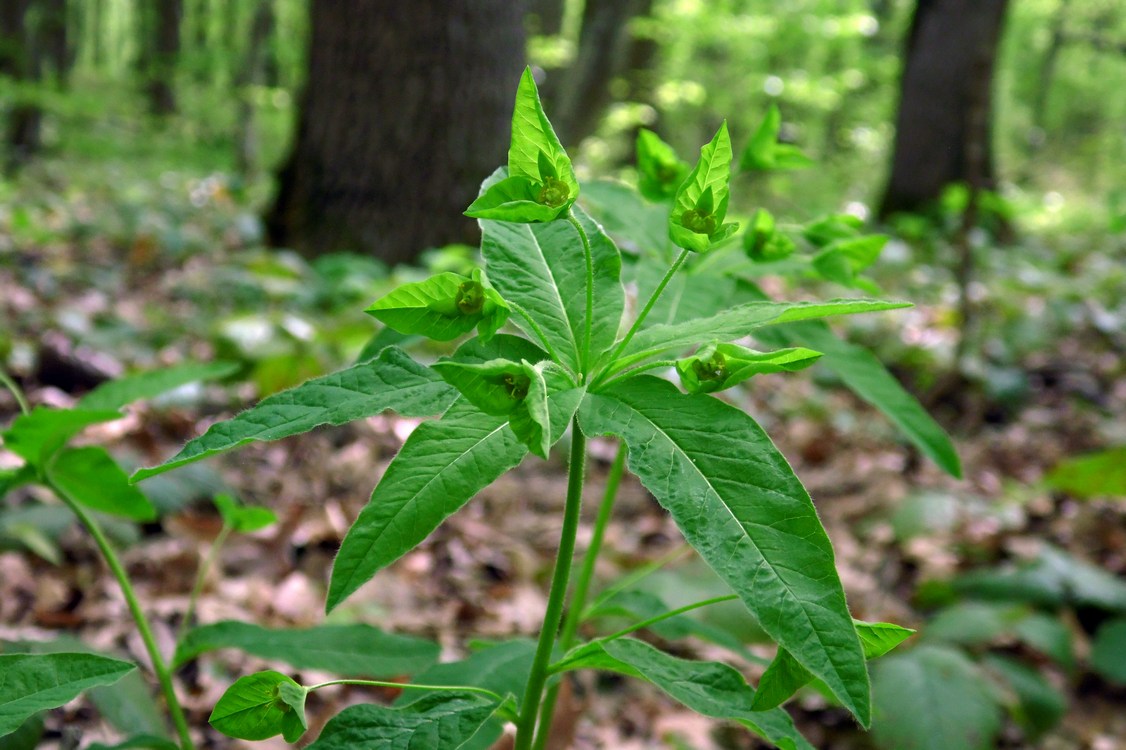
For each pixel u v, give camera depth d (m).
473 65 8.07
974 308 7.35
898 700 3.20
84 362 5.69
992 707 3.20
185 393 5.29
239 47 23.81
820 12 17.52
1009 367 7.65
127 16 40.94
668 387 1.35
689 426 1.29
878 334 7.90
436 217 8.20
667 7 17.47
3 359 5.52
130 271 8.89
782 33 17.83
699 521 1.21
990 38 6.56
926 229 12.54
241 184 13.53
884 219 14.24
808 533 1.19
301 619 3.66
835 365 2.05
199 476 4.23
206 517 4.34
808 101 18.80
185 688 3.18
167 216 11.38
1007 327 8.23
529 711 1.52
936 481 5.56
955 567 4.40
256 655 1.91
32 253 9.00
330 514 4.47
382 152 8.13
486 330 1.30
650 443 1.28
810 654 1.13
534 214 1.27
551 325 1.47
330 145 8.24
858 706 1.10
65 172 16.45
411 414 1.34
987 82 6.63
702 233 1.30
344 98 8.17
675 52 20.53
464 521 4.66
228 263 8.64
